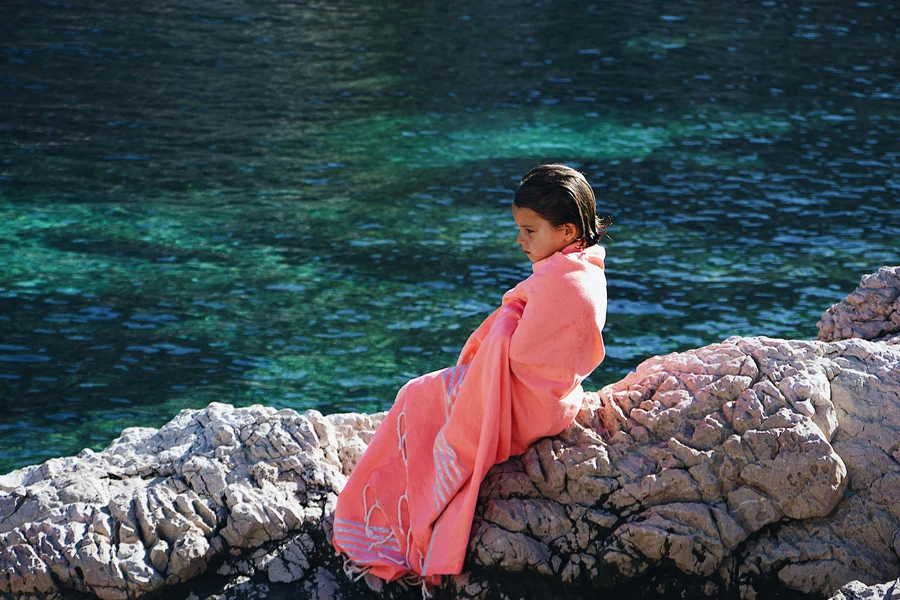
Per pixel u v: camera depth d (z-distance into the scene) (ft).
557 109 49.21
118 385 22.56
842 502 10.43
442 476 10.57
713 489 10.44
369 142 43.27
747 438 10.48
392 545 10.78
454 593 10.59
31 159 38.83
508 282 29.12
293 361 23.90
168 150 40.93
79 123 43.62
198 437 12.23
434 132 44.98
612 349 24.79
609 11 72.74
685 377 11.20
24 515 10.99
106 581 10.36
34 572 10.36
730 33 66.39
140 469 11.64
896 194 37.68
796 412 10.62
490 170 39.91
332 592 10.66
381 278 29.17
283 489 11.37
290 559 10.86
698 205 36.17
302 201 35.83
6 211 33.45
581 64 58.03
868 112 49.42
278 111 47.26
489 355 10.43
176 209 34.50
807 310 27.25
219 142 42.32
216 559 10.85
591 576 10.37
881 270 14.11
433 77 54.49
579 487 10.60
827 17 71.82
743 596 10.36
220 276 28.99
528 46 62.03
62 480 11.43
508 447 10.59
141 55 55.52
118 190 36.06
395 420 10.98
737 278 29.48
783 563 10.31
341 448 12.31
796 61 59.36
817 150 43.21
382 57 58.39
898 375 11.00
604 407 11.21
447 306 27.35
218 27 63.26
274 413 12.38
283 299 27.53
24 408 21.42
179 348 24.40
